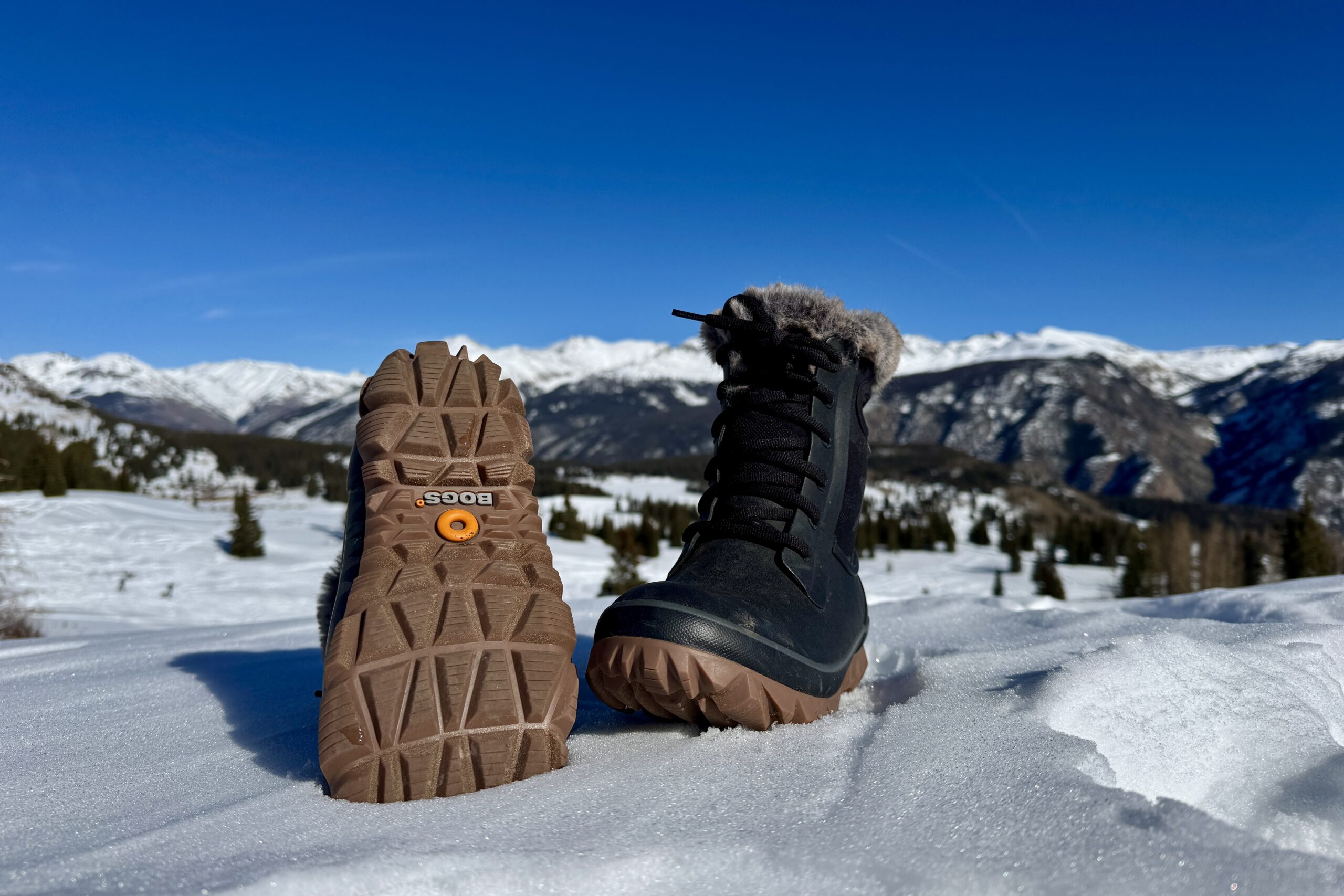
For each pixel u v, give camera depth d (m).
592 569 32.75
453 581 1.04
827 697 1.26
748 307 1.55
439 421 1.14
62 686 1.77
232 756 1.17
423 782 0.91
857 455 1.55
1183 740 1.14
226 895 0.61
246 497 31.50
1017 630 2.12
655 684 1.08
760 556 1.34
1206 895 0.60
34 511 33.62
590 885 0.66
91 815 0.92
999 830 0.74
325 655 1.02
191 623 18.38
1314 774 1.07
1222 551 34.00
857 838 0.74
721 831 0.77
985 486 115.12
